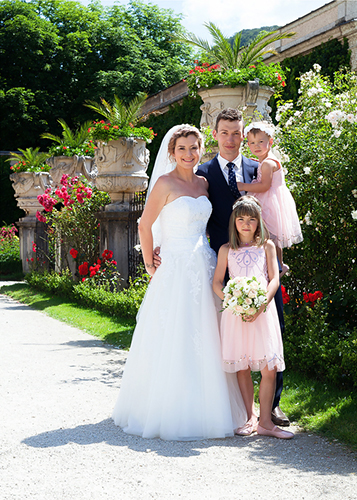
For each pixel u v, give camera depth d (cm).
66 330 786
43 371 527
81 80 2950
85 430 352
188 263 363
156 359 355
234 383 364
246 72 718
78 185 1214
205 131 718
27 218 1756
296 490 254
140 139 1057
